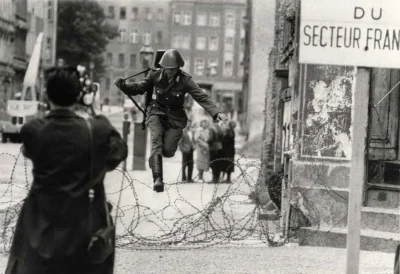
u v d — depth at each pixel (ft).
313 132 36.17
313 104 36.24
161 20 468.34
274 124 58.03
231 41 471.21
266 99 65.00
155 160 30.48
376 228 35.04
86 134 15.97
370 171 37.29
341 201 35.73
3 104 209.26
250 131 138.41
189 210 51.90
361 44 19.61
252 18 137.49
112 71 466.70
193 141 88.28
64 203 15.67
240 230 36.45
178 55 30.55
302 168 35.99
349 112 35.91
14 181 67.51
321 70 36.17
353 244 19.86
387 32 19.60
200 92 30.71
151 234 39.34
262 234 37.63
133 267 28.96
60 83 16.10
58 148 15.76
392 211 35.19
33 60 150.30
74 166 15.81
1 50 224.33
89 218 15.88
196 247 34.17
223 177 81.10
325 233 35.09
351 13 19.58
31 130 15.90
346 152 35.91
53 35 285.64
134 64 467.93
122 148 16.33
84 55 315.37
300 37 19.65
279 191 46.85
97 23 316.81
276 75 53.36
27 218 15.88
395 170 37.06
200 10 470.39
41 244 15.60
